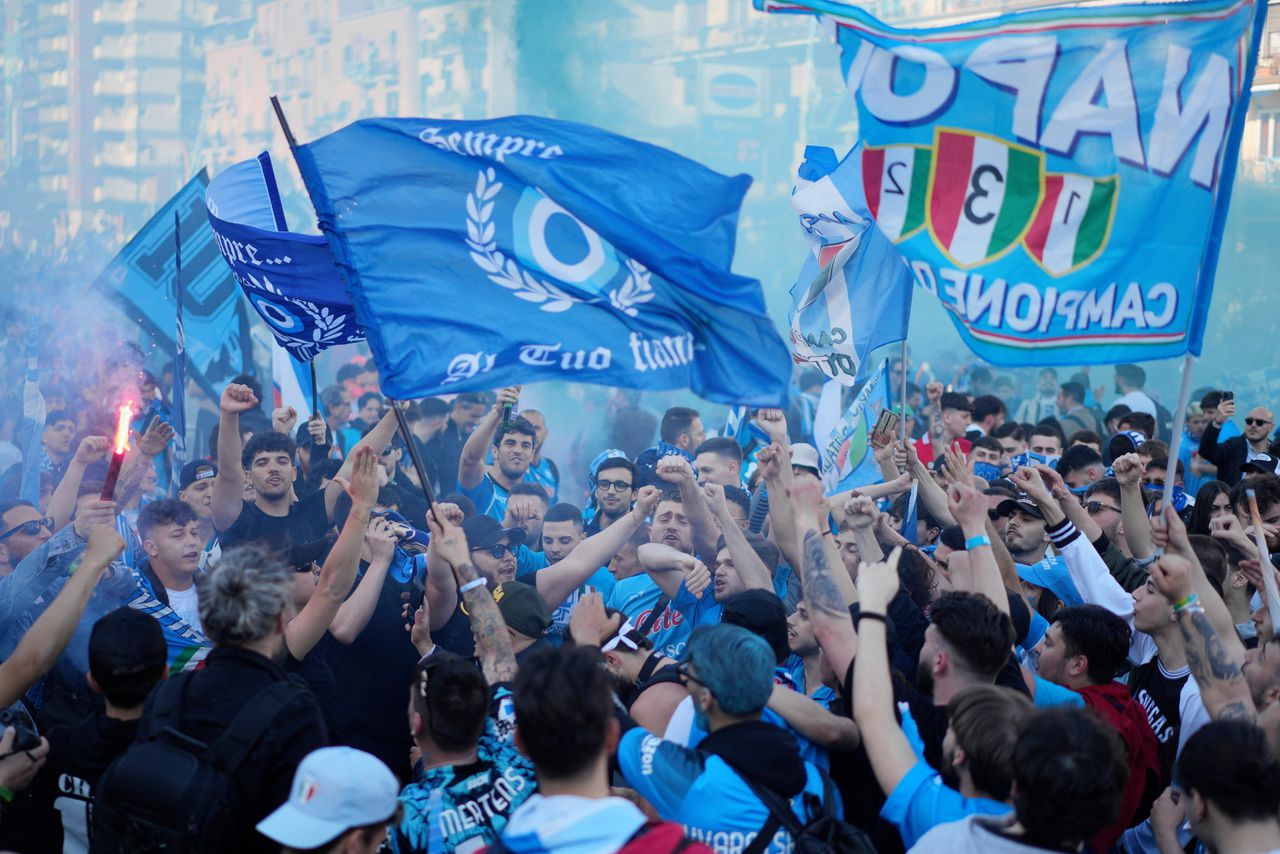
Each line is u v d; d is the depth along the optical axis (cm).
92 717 335
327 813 264
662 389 411
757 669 297
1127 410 1078
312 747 292
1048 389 1576
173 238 827
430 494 374
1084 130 399
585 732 245
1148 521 503
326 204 405
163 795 281
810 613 340
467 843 306
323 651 443
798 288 592
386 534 440
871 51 407
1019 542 548
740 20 2955
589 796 248
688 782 294
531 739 246
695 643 304
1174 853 357
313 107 4306
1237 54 397
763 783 293
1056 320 404
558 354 409
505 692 327
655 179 412
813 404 1168
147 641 329
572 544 577
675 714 332
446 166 411
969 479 504
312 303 484
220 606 300
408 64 3888
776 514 460
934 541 647
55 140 4409
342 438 1051
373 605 429
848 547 505
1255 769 272
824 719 334
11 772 326
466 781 311
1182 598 331
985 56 400
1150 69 397
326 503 596
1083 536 459
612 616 374
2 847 338
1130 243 401
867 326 554
